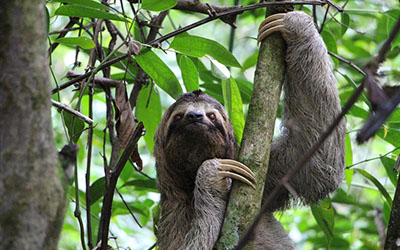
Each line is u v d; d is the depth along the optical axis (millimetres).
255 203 8008
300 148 10414
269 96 8523
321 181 10414
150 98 11953
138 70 11578
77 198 9305
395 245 7613
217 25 19391
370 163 17297
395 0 16016
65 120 10227
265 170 8164
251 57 13914
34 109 4516
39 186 4512
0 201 4422
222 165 9406
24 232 4457
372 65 4660
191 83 10648
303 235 16469
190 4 10898
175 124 10078
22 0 4500
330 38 12352
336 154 10398
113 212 13328
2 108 4457
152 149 12039
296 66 9875
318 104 10188
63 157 4871
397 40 12586
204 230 9023
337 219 15633
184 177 10312
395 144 11266
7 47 4465
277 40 9492
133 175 13648
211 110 10141
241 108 10617
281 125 10812
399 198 7676
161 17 11711
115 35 11836
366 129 4453
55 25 16141
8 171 4441
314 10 11289
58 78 17969
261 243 10219
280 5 9719
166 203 10727
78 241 15266
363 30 16969
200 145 9828
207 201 9242
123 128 9672
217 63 9305
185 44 9461
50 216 4562
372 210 14961
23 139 4480
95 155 17578
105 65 10016
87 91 12141
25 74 4492
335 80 10547
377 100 4488
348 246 14633
